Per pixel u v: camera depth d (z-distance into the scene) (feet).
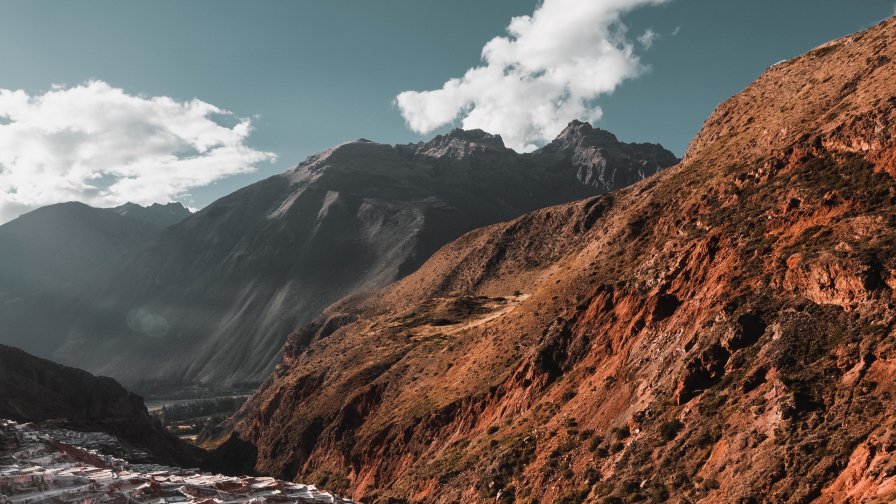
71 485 166.40
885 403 133.39
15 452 207.10
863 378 143.54
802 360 161.99
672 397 188.85
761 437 149.79
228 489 186.60
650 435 181.78
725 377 178.40
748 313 187.42
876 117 213.87
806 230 201.67
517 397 280.92
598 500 171.63
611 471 183.21
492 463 240.12
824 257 176.65
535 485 208.03
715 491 147.54
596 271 331.77
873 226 177.68
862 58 281.74
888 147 202.28
